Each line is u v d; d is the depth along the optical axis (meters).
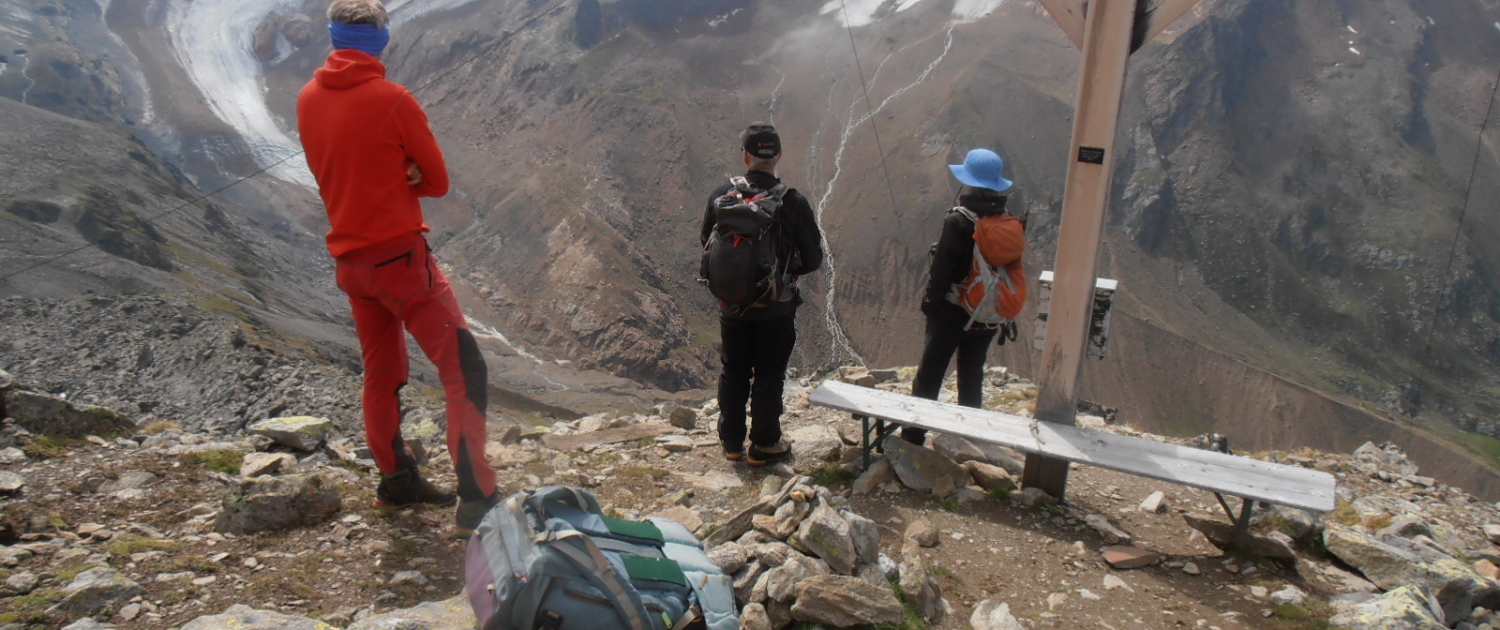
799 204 4.61
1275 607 3.66
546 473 4.96
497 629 2.33
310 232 180.88
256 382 23.97
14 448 4.31
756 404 5.09
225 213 162.88
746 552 3.51
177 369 25.75
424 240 3.46
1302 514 4.45
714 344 179.12
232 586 3.14
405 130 3.27
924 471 4.80
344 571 3.33
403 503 3.93
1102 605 3.66
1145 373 186.50
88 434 4.80
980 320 4.83
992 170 4.69
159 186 140.88
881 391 5.23
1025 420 4.75
